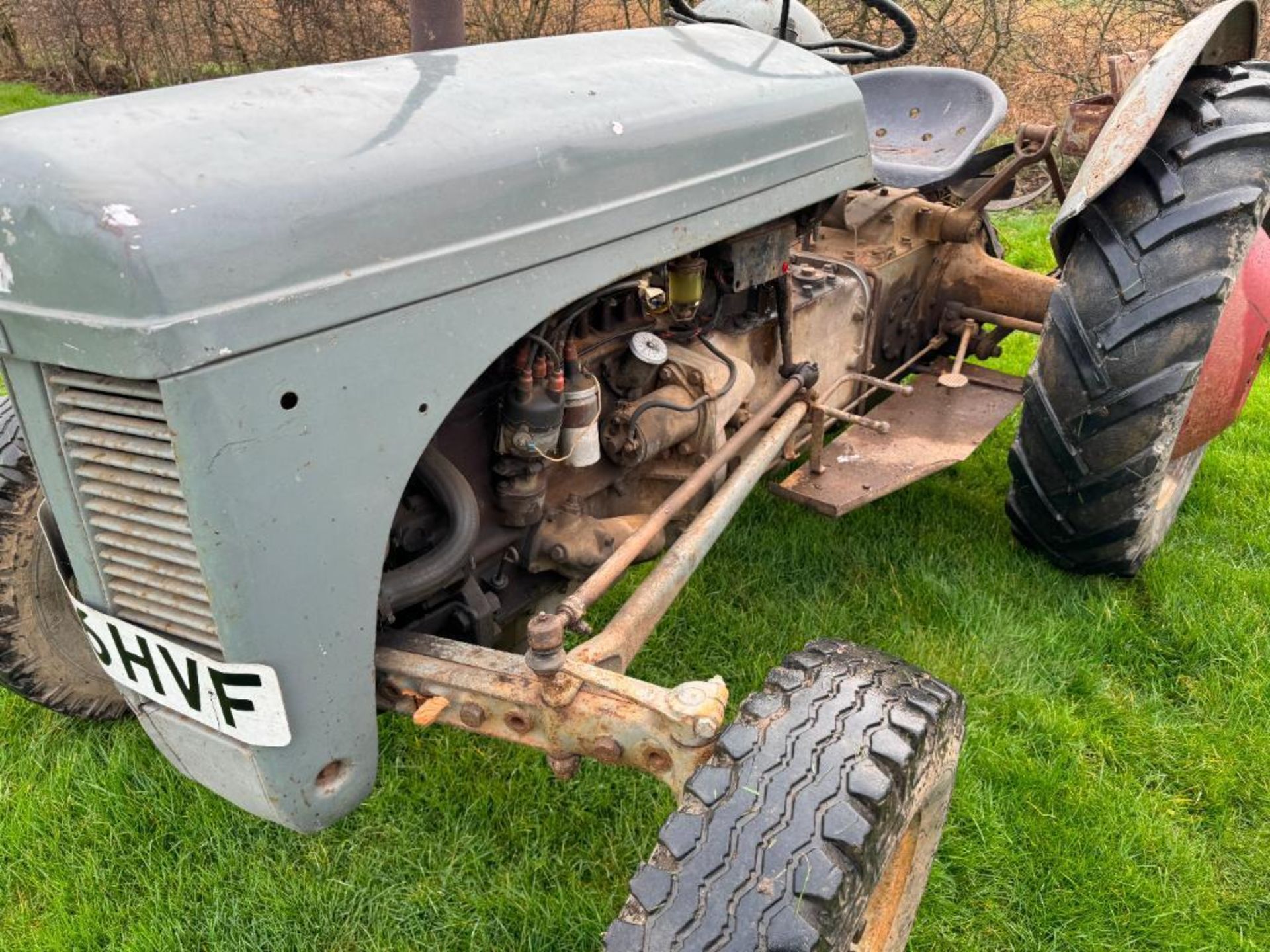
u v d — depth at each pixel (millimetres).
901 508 3271
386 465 1289
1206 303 2168
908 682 1522
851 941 1354
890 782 1342
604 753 1458
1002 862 2039
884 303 2945
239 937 1920
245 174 1127
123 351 1055
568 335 1771
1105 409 2287
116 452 1221
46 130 1151
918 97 3441
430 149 1279
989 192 2977
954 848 2061
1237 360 2510
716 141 1693
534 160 1382
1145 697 2498
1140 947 1904
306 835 2018
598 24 8250
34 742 2332
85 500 1289
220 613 1218
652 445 1981
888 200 3020
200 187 1092
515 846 2100
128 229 1031
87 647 2221
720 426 2113
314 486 1224
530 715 1491
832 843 1285
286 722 1315
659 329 2086
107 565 1337
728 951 1229
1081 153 2811
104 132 1148
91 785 2207
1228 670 2562
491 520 1832
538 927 1896
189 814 2146
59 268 1069
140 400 1151
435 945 1899
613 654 1627
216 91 1306
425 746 2311
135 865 2070
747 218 1784
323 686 1341
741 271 2037
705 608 2785
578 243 1444
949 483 3439
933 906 1957
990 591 2840
